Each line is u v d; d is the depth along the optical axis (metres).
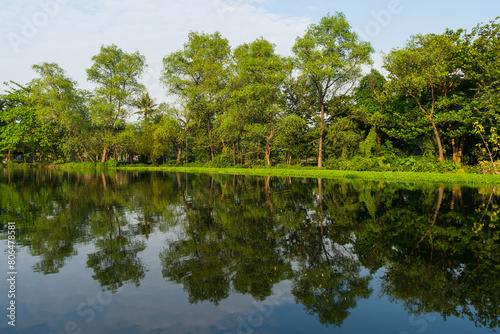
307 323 3.19
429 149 30.47
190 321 3.22
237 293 3.91
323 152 39.00
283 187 16.67
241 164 40.06
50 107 46.62
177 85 44.47
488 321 3.24
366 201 11.29
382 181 20.56
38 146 59.12
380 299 3.76
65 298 3.73
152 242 6.05
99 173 32.59
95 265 4.81
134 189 15.76
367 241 6.15
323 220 8.11
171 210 9.59
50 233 6.70
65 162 57.22
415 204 10.53
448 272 4.58
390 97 31.75
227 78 42.03
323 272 4.61
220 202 11.27
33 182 20.06
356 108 35.06
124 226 7.41
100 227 7.29
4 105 57.47
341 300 3.74
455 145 30.73
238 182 20.28
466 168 25.28
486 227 7.24
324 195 13.05
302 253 5.45
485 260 5.06
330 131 33.91
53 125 52.59
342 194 13.34
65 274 4.45
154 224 7.62
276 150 41.91
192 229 7.12
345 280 4.32
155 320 3.24
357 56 32.03
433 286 4.12
